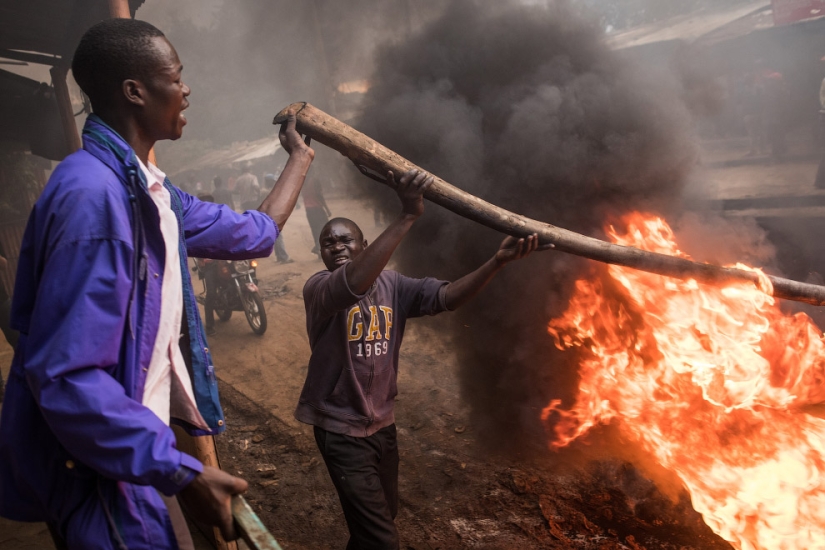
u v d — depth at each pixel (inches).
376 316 102.7
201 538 126.0
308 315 103.4
